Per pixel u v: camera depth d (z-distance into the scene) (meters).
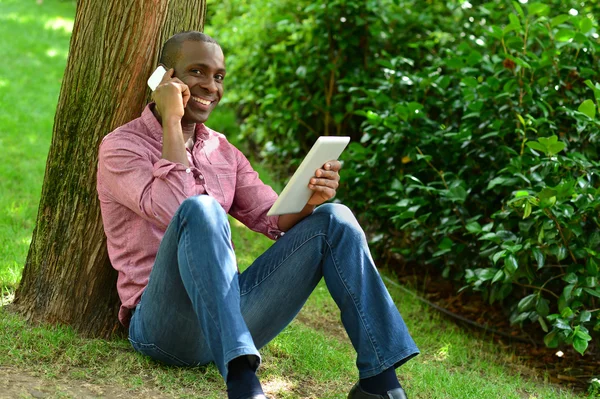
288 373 3.13
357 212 5.59
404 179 5.05
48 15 12.27
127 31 3.06
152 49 3.09
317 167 2.63
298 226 2.66
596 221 3.86
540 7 4.49
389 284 4.99
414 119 4.96
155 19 3.08
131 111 3.10
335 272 2.59
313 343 3.47
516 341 4.46
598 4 5.54
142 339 2.78
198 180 2.84
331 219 2.62
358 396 2.56
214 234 2.40
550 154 3.97
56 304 3.13
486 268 4.27
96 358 2.89
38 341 2.93
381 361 2.52
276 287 2.65
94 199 3.10
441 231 4.53
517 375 3.78
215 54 2.92
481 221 4.74
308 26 6.13
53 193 3.18
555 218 3.79
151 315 2.66
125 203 2.77
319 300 4.44
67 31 11.33
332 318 4.25
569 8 5.49
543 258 3.83
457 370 3.70
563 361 4.19
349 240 2.60
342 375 3.22
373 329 2.54
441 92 5.00
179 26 3.20
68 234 3.14
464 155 4.81
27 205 5.11
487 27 5.50
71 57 3.15
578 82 4.64
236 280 2.40
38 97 7.88
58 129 3.18
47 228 3.19
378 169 5.10
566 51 4.71
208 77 2.91
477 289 4.25
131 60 3.07
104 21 3.08
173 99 2.76
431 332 4.35
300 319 4.12
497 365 3.98
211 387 2.78
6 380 2.60
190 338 2.69
